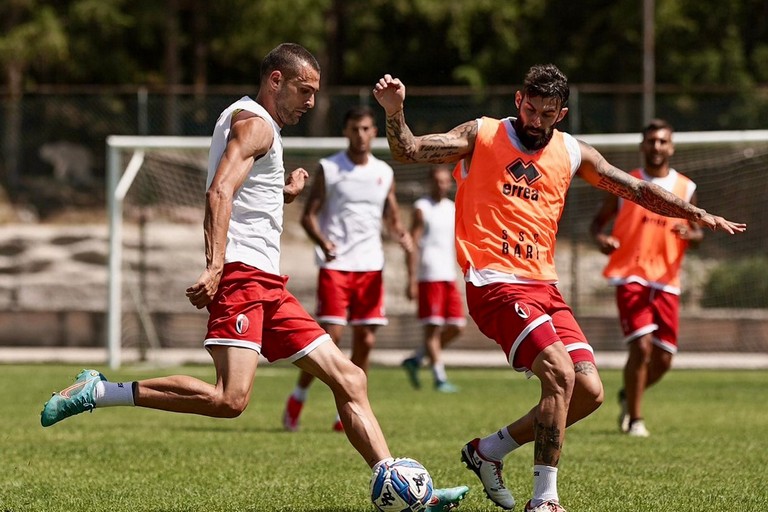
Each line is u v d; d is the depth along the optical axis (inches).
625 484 831.1
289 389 1775.3
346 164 1224.8
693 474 884.0
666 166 1201.4
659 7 3900.1
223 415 639.1
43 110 3248.0
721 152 2470.5
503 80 4146.2
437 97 2541.8
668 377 2039.9
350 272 1221.7
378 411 1411.2
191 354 2373.3
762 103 2751.0
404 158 682.2
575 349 686.5
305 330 659.4
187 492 787.4
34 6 3870.6
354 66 4205.2
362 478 855.7
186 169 2864.2
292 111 656.4
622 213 1179.3
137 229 2999.5
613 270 1179.9
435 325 1729.8
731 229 698.2
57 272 3139.8
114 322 2092.8
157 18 3892.7
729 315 2438.5
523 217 691.4
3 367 2096.5
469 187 700.0
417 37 4180.6
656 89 2375.7
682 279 2559.1
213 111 2847.0
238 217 645.3
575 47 4116.6
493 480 716.7
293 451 1019.3
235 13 3905.0
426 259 1728.6
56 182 3319.4
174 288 2947.8
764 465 938.7
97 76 4089.6
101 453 999.0
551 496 659.4
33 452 1005.2
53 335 2534.5
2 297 3031.5
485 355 2418.8
